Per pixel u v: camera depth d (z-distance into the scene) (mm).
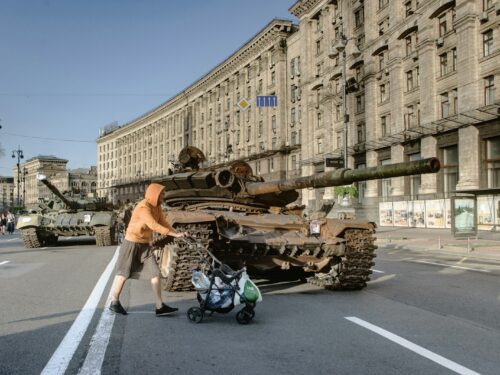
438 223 31000
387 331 5617
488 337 5363
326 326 5867
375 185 42125
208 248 7848
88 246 20578
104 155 130375
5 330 5672
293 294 8320
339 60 47969
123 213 20297
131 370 4191
